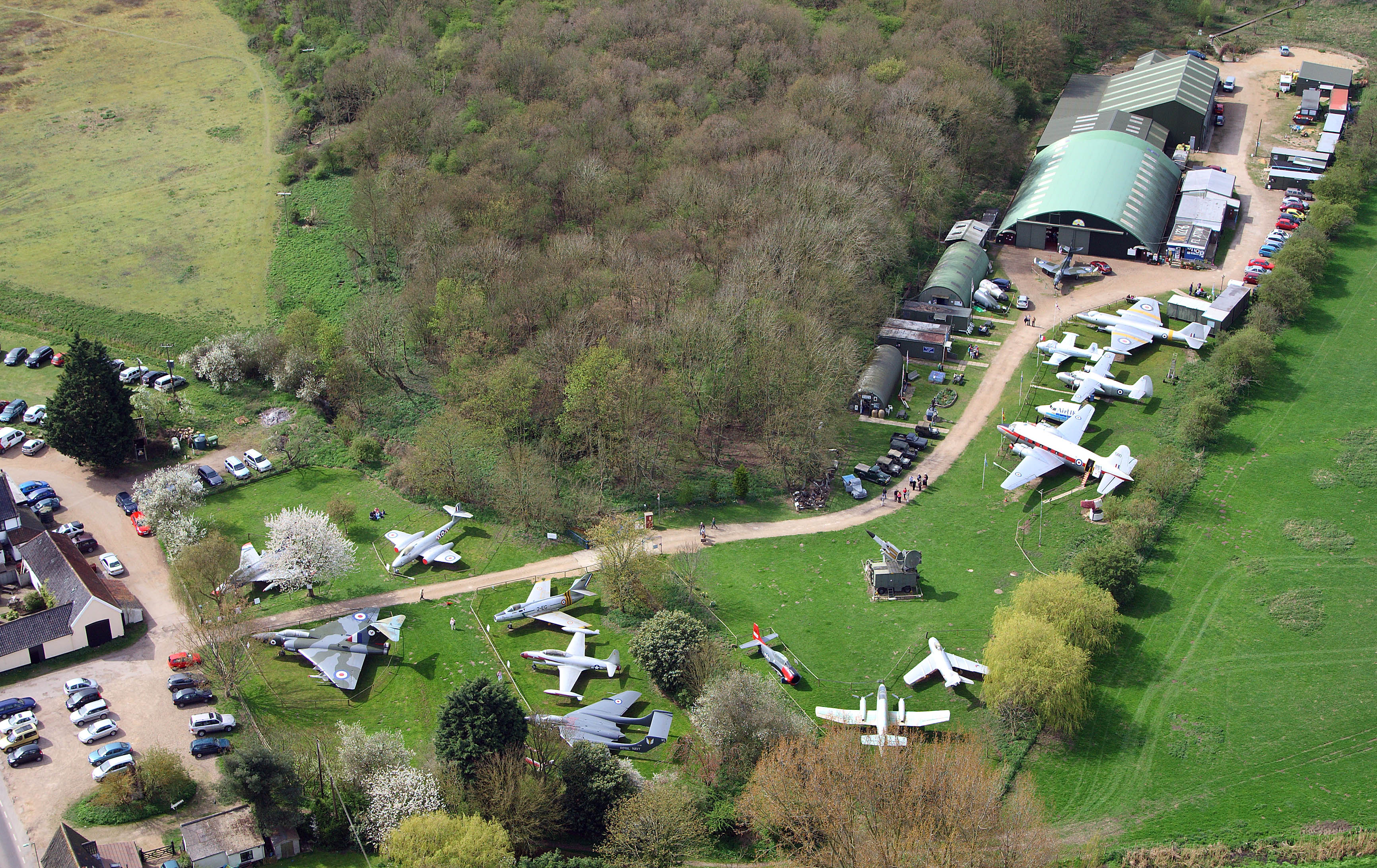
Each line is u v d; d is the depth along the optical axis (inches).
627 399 7160.4
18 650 5679.1
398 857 4429.1
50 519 6934.1
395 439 7721.5
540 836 4798.2
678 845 4658.0
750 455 7573.8
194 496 6963.6
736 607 6220.5
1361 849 4744.1
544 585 6318.9
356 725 5103.3
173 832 4815.5
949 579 6397.6
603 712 5438.0
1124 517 6688.0
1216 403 7352.4
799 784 4832.7
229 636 5733.3
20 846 4736.7
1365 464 7130.9
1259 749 5246.1
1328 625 5920.3
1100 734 5354.3
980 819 4594.0
